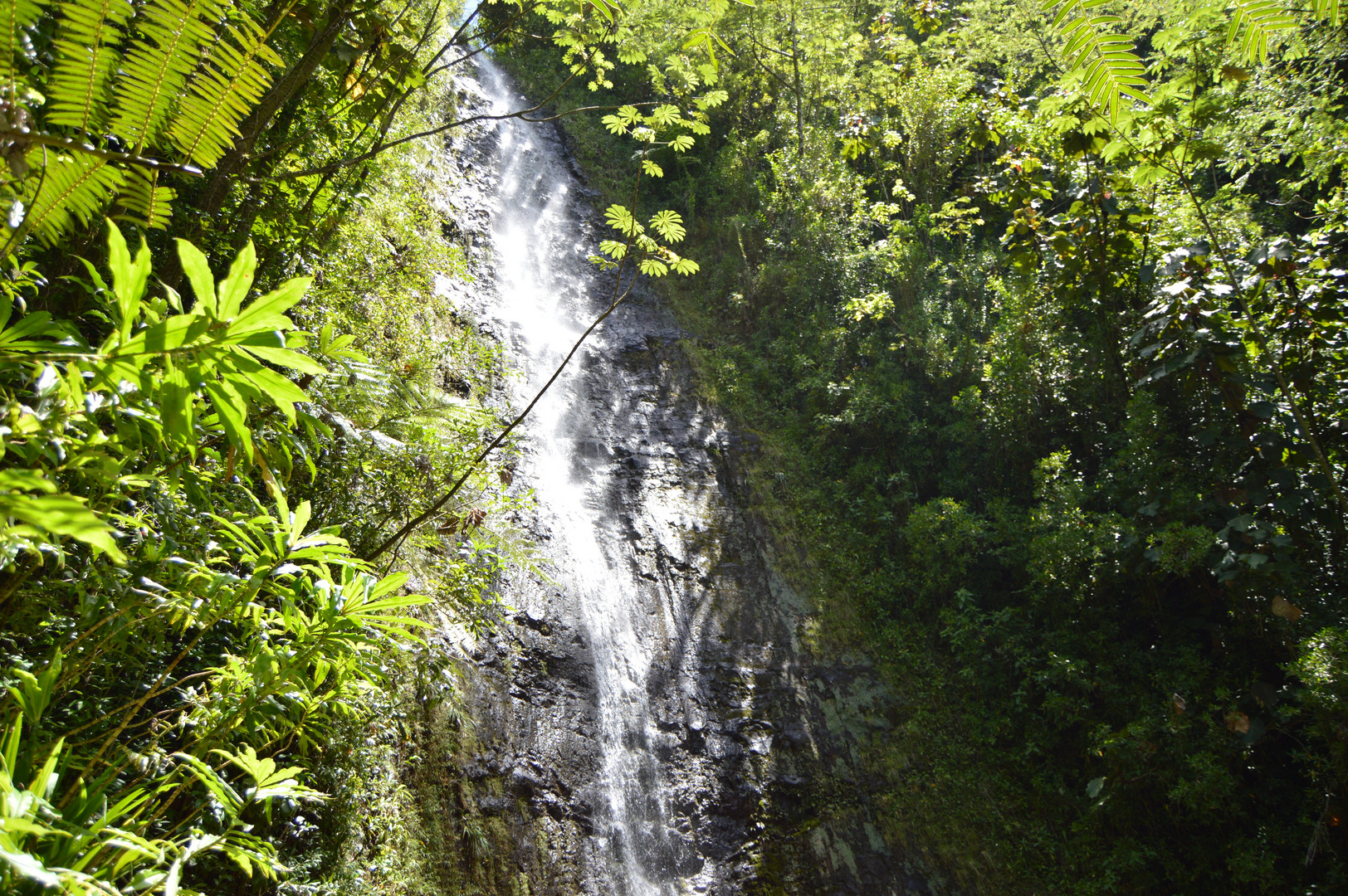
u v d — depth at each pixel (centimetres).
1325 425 755
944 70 1507
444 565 750
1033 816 884
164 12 151
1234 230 884
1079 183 938
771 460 1287
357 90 545
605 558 1059
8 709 218
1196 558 741
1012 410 1043
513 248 1537
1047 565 900
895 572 1114
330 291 696
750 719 948
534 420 1172
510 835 692
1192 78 725
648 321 1538
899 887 831
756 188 1716
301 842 477
